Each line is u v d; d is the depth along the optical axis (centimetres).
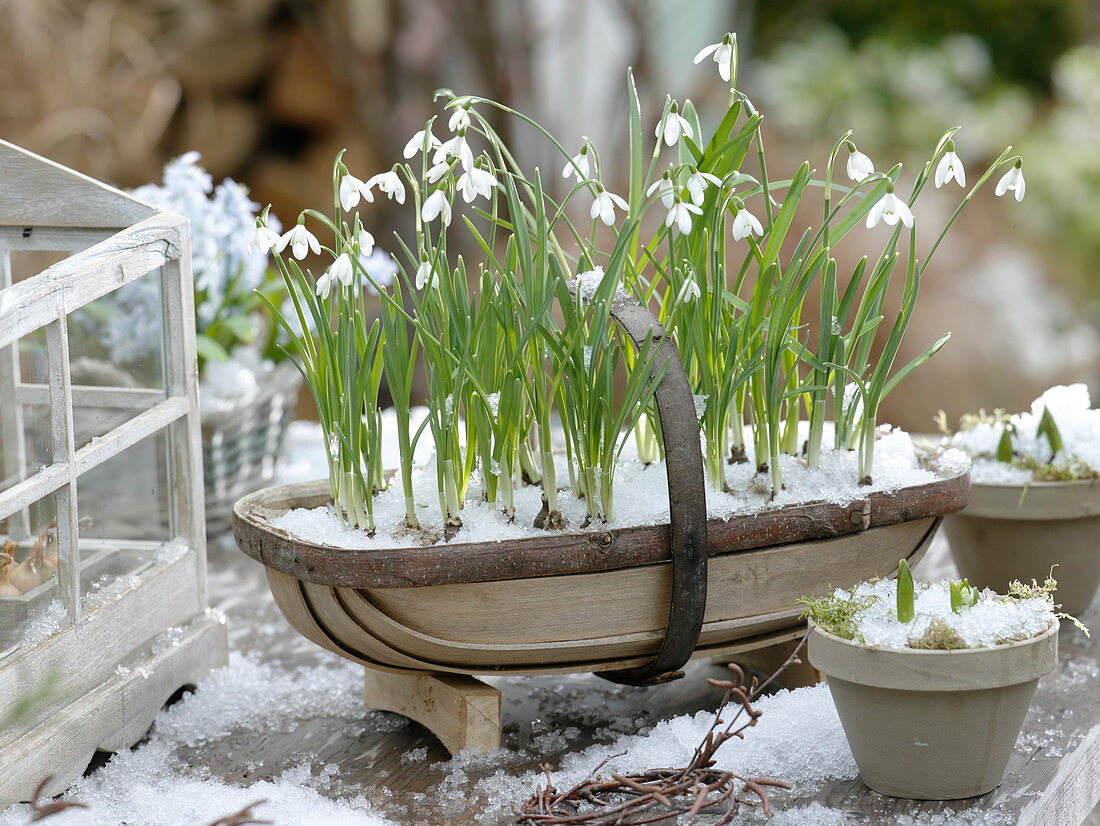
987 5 673
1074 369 509
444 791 173
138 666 182
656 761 175
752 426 184
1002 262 523
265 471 233
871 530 179
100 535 179
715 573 175
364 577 169
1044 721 182
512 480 182
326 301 177
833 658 167
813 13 615
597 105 469
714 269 177
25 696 172
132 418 183
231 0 514
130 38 461
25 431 180
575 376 173
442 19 479
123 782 175
